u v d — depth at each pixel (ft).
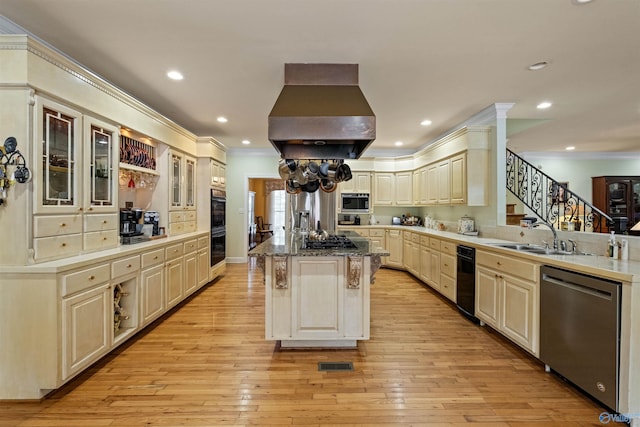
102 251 9.14
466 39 8.19
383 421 6.29
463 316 12.46
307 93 9.32
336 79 9.64
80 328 7.50
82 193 8.46
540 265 8.32
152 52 8.89
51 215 7.48
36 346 6.84
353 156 10.98
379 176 22.59
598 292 6.63
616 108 13.83
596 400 6.95
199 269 15.17
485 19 7.31
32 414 6.46
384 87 11.36
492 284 10.44
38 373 6.83
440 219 20.10
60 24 7.54
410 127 16.97
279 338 9.30
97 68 9.87
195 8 6.92
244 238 23.65
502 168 13.34
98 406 6.72
